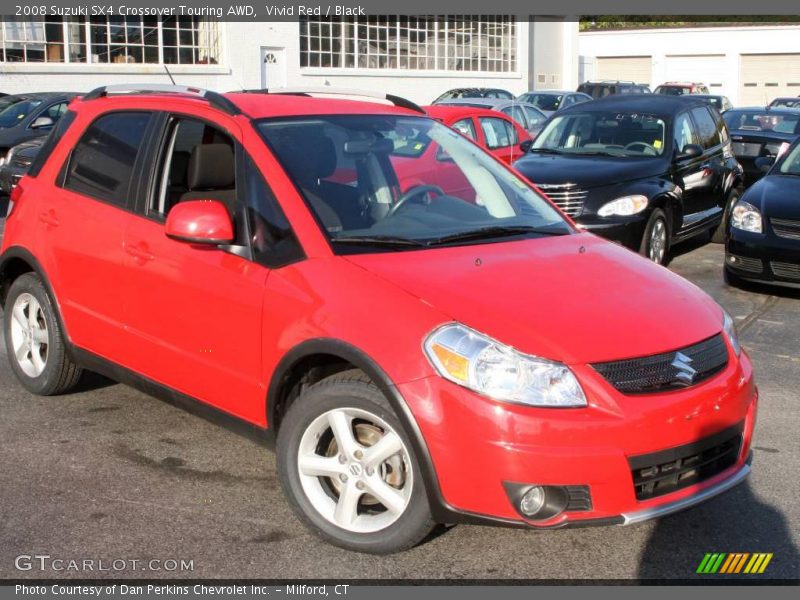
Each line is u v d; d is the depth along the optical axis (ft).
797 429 17.25
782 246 27.22
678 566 12.33
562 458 10.89
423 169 15.34
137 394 18.40
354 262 12.62
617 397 11.23
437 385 11.16
